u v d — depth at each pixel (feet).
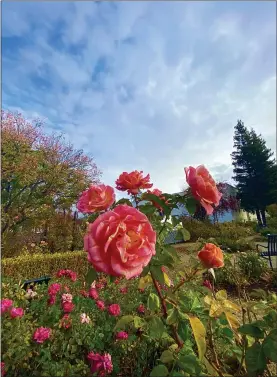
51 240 23.45
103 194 3.47
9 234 23.18
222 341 4.43
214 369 3.32
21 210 25.76
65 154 30.07
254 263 14.11
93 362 3.80
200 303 4.18
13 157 26.08
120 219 2.70
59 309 4.71
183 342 3.59
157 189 4.26
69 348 4.16
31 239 23.65
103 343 4.56
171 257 3.59
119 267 2.43
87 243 2.59
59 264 15.23
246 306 4.10
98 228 2.58
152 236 2.74
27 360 3.87
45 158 28.78
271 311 3.35
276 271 13.84
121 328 4.41
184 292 4.33
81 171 29.68
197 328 3.29
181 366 3.00
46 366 3.64
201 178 3.24
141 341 4.61
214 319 3.97
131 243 2.59
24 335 3.90
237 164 77.30
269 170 72.33
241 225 41.06
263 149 73.77
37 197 27.63
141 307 5.49
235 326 3.73
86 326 4.51
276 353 3.04
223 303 4.02
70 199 28.43
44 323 4.48
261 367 3.08
